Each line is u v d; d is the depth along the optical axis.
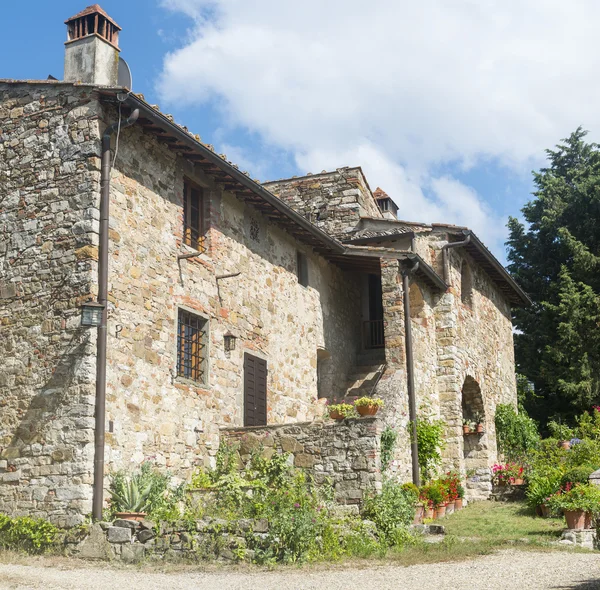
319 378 16.92
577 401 24.91
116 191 11.00
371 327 19.05
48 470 10.14
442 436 16.42
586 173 28.95
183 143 11.82
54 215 10.89
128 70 12.07
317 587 8.05
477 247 18.78
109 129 10.86
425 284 17.20
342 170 19.83
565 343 25.50
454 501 15.30
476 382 18.72
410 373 15.23
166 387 11.42
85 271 10.46
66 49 11.80
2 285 11.09
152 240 11.58
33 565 9.16
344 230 19.25
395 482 12.37
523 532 12.18
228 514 10.24
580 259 26.19
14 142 11.51
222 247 13.24
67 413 10.17
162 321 11.55
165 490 10.80
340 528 10.33
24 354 10.70
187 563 9.54
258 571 9.13
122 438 10.46
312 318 16.30
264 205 14.16
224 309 13.06
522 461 18.73
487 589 7.70
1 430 10.62
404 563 9.56
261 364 13.96
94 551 9.66
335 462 11.56
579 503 11.81
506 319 23.42
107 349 10.40
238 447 12.27
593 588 7.54
